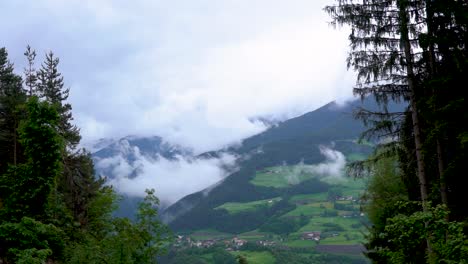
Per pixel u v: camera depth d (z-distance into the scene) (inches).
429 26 710.5
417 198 813.9
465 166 647.8
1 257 540.7
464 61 645.3
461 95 652.1
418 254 432.1
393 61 735.7
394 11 745.6
